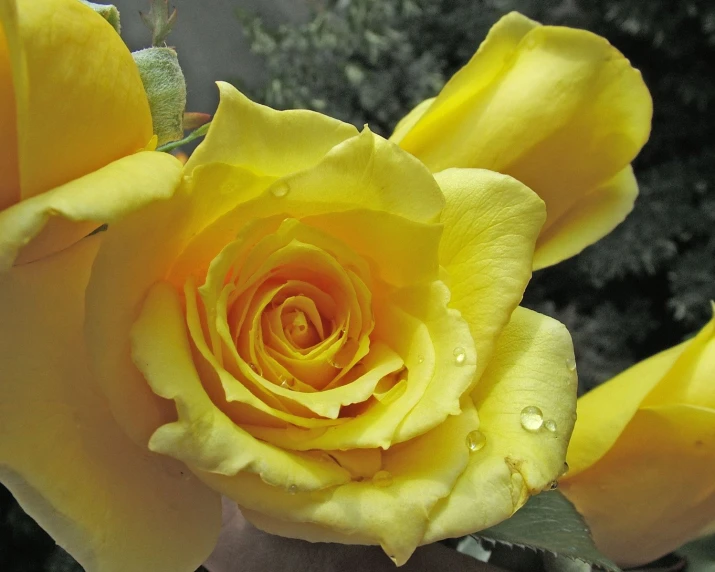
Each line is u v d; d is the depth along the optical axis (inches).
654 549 10.3
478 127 9.7
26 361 6.7
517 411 7.6
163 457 7.2
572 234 10.7
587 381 27.9
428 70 27.3
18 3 6.3
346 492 7.0
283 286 7.5
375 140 7.3
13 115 6.6
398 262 7.6
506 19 9.4
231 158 7.1
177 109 8.2
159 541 7.1
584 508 10.1
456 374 7.3
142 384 6.9
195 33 26.5
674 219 28.5
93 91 6.7
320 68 27.0
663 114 29.3
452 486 7.2
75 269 7.0
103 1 12.1
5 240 6.1
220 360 7.0
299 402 7.1
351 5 27.6
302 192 7.2
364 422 7.3
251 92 27.9
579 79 9.5
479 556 11.1
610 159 10.1
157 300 6.9
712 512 9.8
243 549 9.2
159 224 6.7
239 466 6.7
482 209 7.9
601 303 30.9
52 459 6.7
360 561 8.8
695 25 26.9
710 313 27.9
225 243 7.2
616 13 26.8
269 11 29.9
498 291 7.7
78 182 6.4
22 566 19.2
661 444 9.5
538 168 9.9
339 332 7.5
